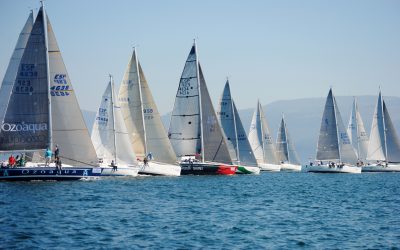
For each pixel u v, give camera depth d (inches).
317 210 2314.2
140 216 2005.4
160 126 3917.3
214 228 1819.6
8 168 2898.6
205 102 4202.8
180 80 4153.5
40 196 2415.1
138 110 3848.4
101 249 1489.9
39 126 2947.8
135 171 3563.0
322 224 1948.8
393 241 1678.2
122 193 2699.3
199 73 4188.0
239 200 2620.6
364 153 6269.7
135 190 2886.3
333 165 5713.6
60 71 3031.5
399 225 1942.7
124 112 3838.6
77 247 1503.4
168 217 2007.9
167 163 3927.2
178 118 4168.3
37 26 2930.6
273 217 2087.8
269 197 2815.0
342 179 4690.0
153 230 1753.2
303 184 3927.2
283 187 3553.2
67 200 2336.4
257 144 6358.3
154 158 3907.5
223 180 3855.8
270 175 5255.9
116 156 3629.4
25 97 2930.6
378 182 4244.6
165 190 2970.0
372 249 1573.6
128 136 3661.4
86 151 3095.5
